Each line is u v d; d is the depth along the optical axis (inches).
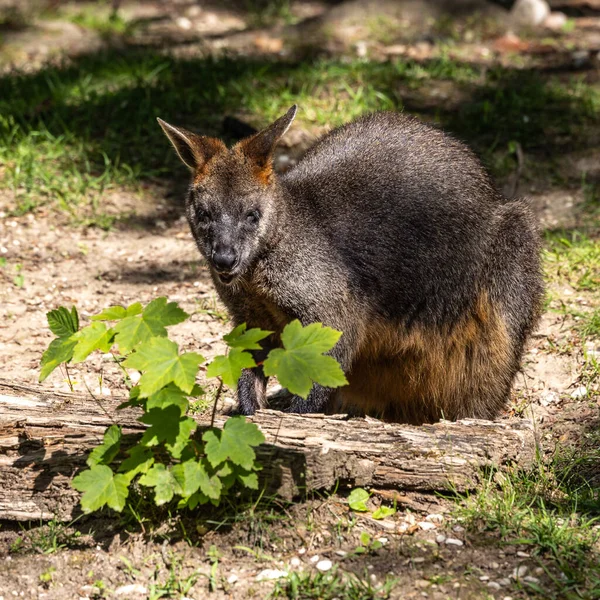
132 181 616.7
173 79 738.2
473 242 391.5
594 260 517.3
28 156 622.2
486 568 291.0
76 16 933.8
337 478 317.7
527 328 404.2
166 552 302.4
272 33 888.3
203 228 375.6
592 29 882.1
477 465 324.8
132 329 292.8
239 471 299.9
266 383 392.5
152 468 299.0
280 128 376.2
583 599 272.8
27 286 514.9
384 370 403.5
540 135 654.5
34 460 318.0
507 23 884.0
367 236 381.4
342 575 288.0
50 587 293.1
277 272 370.3
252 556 301.3
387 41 840.9
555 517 316.8
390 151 397.4
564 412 397.7
